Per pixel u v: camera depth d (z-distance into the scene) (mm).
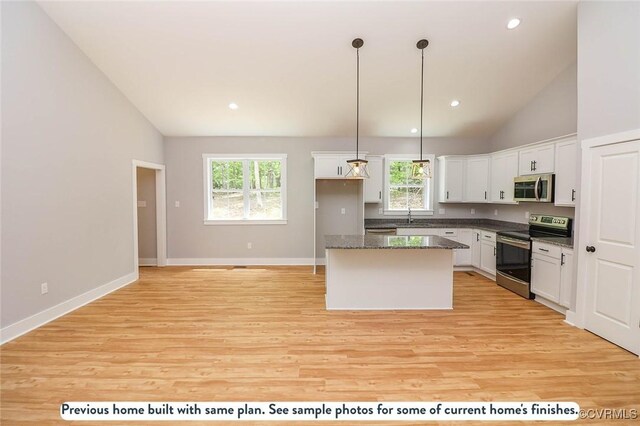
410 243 3572
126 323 3367
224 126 5762
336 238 4000
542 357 2654
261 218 6328
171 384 2281
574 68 4223
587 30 3080
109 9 3322
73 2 3238
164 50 3898
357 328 3246
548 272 3779
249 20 3463
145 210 6137
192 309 3795
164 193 6098
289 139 6199
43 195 3336
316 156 5691
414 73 4348
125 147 4844
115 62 4102
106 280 4402
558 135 4516
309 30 3600
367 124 5746
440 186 6238
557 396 2145
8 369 2461
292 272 5629
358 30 3605
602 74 2939
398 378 2355
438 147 6328
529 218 4980
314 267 5566
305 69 4254
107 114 4402
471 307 3859
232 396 2148
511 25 3516
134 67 4199
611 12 2832
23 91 3088
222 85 4586
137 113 5156
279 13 3379
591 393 2178
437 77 4445
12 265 2990
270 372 2436
